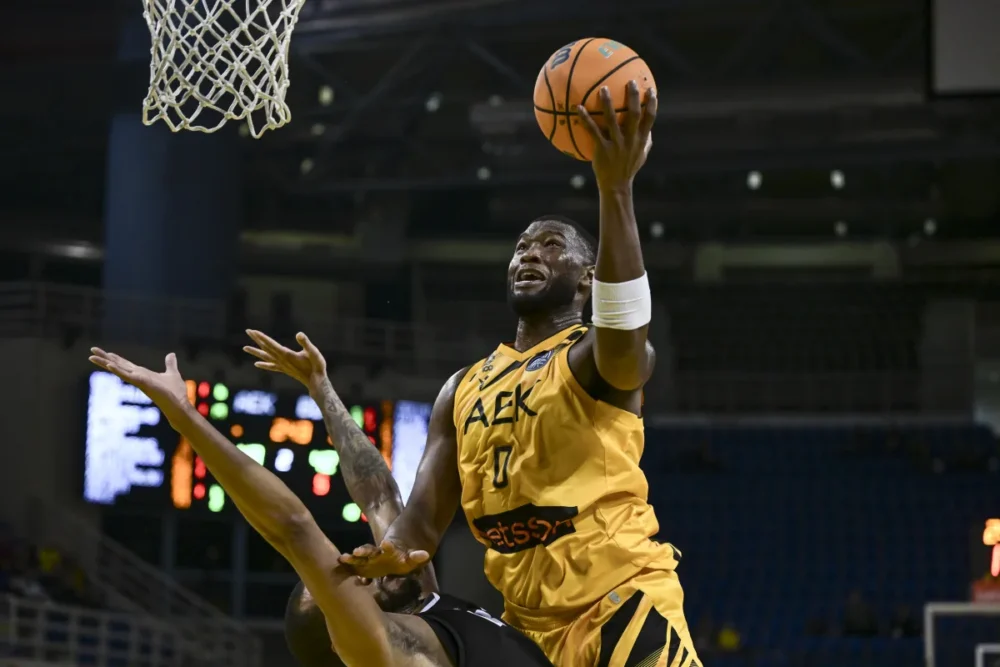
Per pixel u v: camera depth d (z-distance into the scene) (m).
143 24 19.05
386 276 25.97
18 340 16.30
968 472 21.44
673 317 25.41
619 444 3.34
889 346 24.80
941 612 11.27
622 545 3.31
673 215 25.86
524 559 3.39
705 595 19.47
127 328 17.67
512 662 3.10
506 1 19.39
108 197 19.34
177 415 2.82
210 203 19.23
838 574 19.66
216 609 16.94
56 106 20.84
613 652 3.25
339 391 18.33
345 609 2.85
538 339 3.58
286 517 2.82
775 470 21.89
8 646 13.84
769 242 26.61
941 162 23.52
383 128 23.59
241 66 4.18
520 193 25.67
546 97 3.28
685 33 21.47
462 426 3.56
